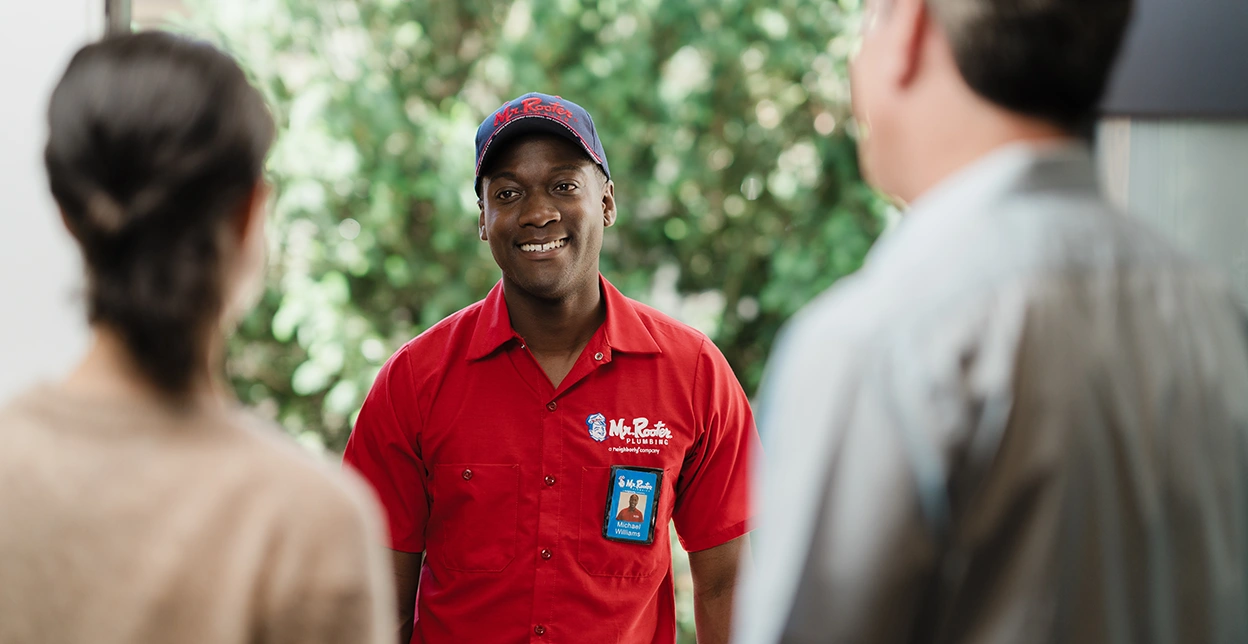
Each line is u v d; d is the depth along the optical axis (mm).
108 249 804
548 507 1760
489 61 4520
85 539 785
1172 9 1527
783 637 875
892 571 843
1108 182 1604
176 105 812
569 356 1840
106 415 813
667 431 1800
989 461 843
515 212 1756
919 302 875
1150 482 859
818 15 4527
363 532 858
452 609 1778
